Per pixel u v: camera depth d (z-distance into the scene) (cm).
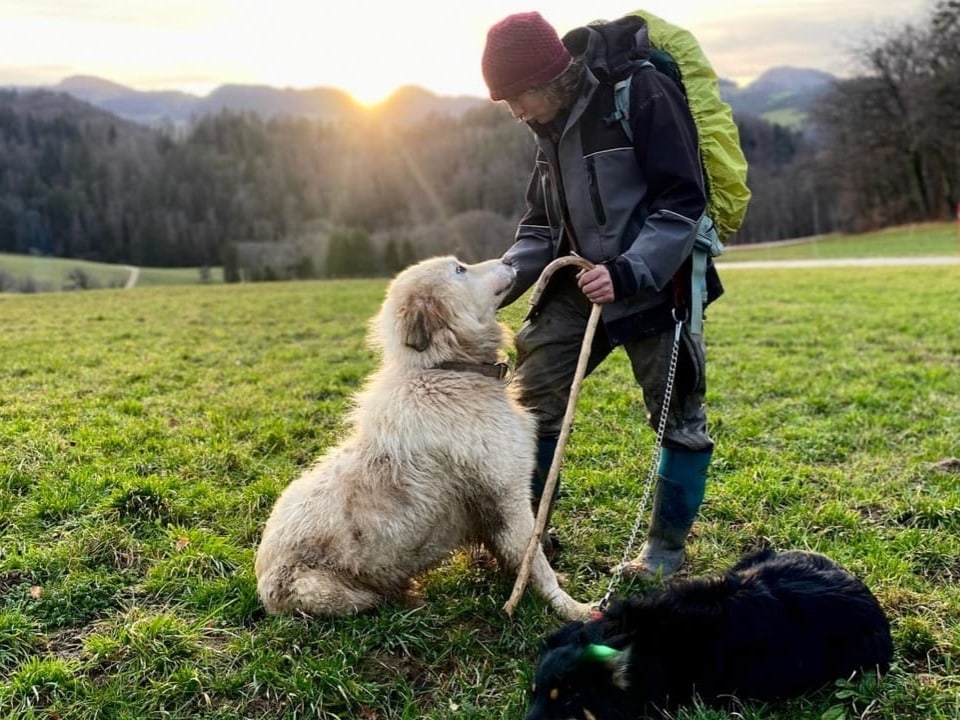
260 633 378
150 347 1253
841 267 3247
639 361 409
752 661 311
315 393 877
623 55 368
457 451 377
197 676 347
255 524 507
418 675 359
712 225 388
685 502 425
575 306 416
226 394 871
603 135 373
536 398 430
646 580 424
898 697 317
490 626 389
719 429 694
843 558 446
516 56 350
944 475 557
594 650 283
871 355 1023
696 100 378
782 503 531
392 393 389
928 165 6056
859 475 571
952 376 866
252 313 1847
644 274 354
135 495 522
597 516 519
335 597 377
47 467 595
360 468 382
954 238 4812
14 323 1638
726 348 1111
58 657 370
